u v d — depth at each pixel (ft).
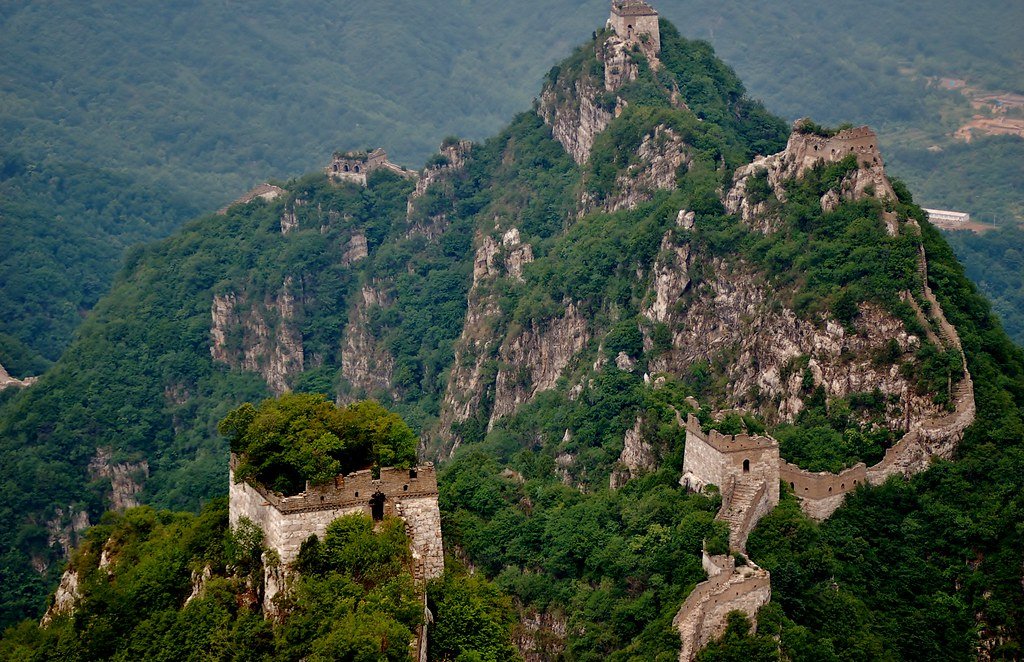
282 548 556.51
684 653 637.30
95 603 612.70
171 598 597.11
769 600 652.89
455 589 594.24
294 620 540.93
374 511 572.92
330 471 565.53
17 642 649.20
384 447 593.01
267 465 574.15
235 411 611.88
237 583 568.82
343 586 548.72
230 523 595.88
